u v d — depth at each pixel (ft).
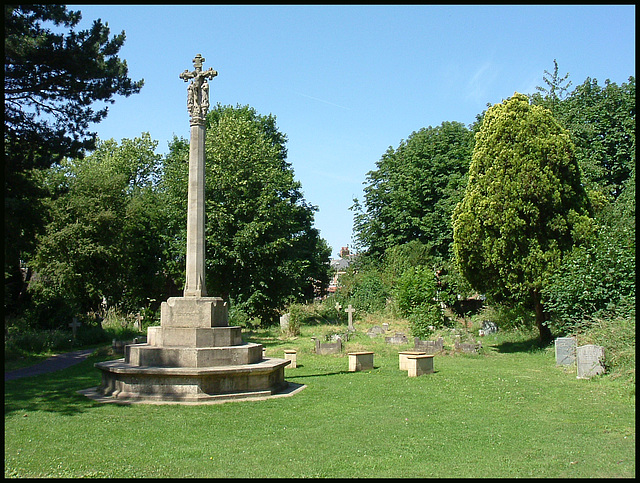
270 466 22.79
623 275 56.13
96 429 29.45
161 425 30.25
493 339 86.53
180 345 40.27
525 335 82.33
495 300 78.07
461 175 142.51
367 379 48.19
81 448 25.88
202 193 43.68
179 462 23.52
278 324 119.55
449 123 149.79
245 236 111.65
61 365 65.77
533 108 72.23
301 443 26.45
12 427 30.04
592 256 62.80
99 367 39.83
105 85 64.39
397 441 26.68
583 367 47.16
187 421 31.14
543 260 68.59
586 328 55.21
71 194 119.55
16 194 62.28
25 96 62.39
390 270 137.90
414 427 29.66
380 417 32.30
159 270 137.69
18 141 60.90
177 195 120.26
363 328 113.19
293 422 30.94
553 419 31.35
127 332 108.58
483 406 35.50
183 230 118.21
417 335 91.40
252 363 41.39
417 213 148.66
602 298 58.13
